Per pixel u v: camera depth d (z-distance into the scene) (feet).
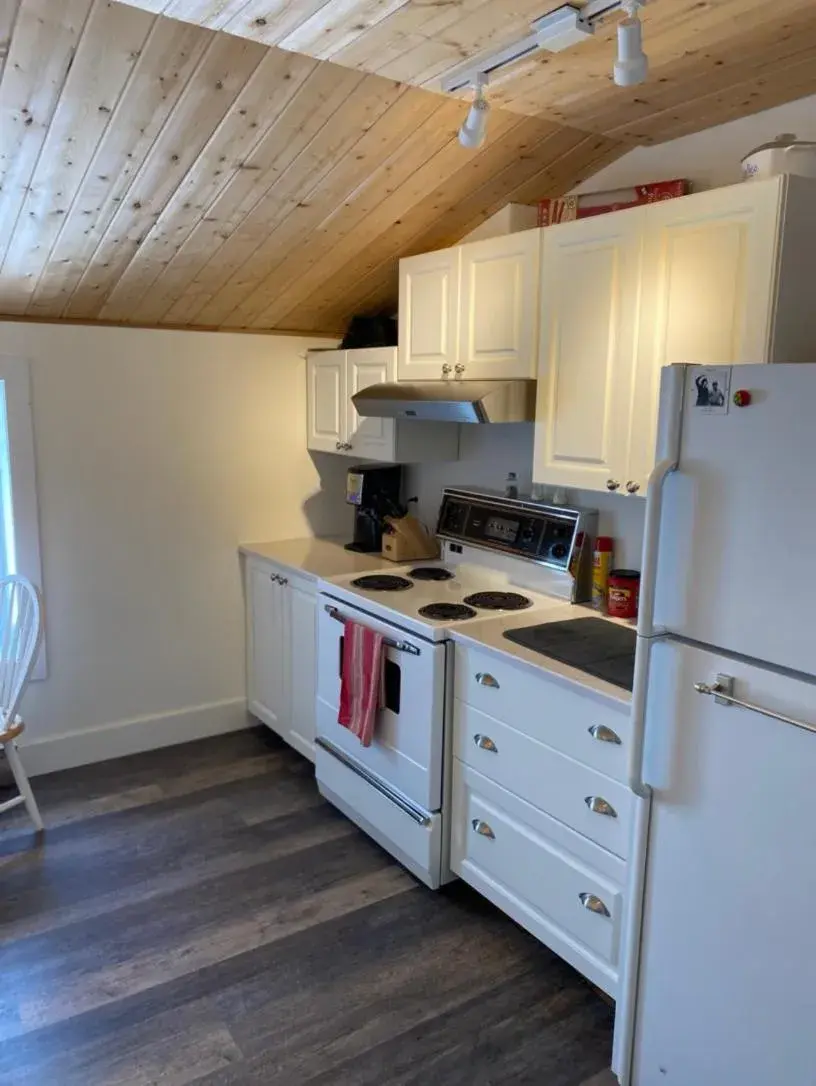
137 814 10.17
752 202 6.07
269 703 12.09
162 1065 6.42
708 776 5.32
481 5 5.85
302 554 11.69
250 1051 6.57
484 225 10.12
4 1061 6.41
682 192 7.86
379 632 8.95
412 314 10.03
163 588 11.82
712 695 5.23
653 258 6.89
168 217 8.82
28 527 10.58
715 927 5.40
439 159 8.70
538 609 8.89
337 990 7.27
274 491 12.59
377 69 6.98
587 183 9.43
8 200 8.02
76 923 8.08
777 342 6.11
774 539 4.77
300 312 11.84
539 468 8.38
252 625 12.36
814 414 4.50
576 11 5.77
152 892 8.61
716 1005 5.45
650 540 5.41
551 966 7.63
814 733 4.66
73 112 7.04
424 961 7.66
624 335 7.25
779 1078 5.10
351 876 8.98
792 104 7.25
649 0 5.57
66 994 7.13
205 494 11.96
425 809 8.50
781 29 6.16
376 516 11.83
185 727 12.30
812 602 4.62
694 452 5.19
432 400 8.75
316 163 8.38
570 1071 6.47
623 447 7.38
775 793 4.92
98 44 6.39
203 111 7.31
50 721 11.21
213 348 11.66
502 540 10.02
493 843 7.95
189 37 6.47
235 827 9.91
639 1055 6.08
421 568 10.77
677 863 5.60
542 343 8.18
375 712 8.98
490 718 7.80
